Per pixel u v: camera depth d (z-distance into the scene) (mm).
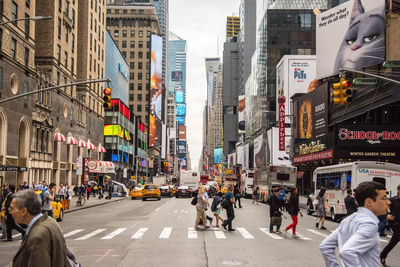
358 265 3596
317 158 44062
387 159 35312
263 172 44594
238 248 13227
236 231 18109
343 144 35812
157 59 156500
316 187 28266
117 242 14594
